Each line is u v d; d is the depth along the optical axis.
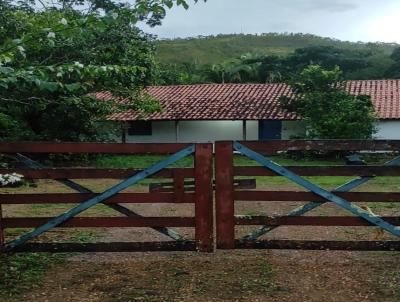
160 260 6.26
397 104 25.94
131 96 18.16
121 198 5.76
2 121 7.55
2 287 5.28
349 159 8.80
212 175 5.70
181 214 9.88
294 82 26.02
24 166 5.82
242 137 27.50
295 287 5.28
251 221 5.72
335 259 6.23
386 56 52.31
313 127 23.44
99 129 24.11
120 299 4.98
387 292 5.10
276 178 16.53
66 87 5.30
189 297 5.02
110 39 14.99
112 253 6.57
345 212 9.73
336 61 48.81
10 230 7.88
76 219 5.83
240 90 29.81
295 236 7.55
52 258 6.33
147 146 5.65
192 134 27.86
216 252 6.56
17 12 10.47
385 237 7.35
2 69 4.70
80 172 5.74
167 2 5.28
